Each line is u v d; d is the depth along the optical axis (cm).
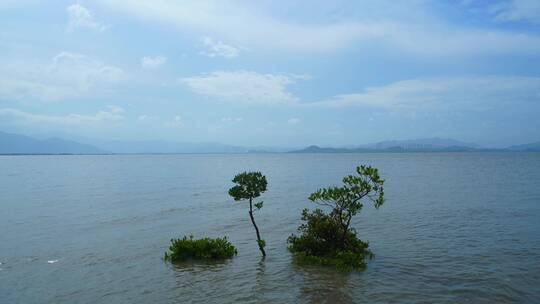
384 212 3584
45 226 3116
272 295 1608
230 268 1991
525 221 3031
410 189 5581
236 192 2144
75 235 2797
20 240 2644
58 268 2023
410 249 2272
